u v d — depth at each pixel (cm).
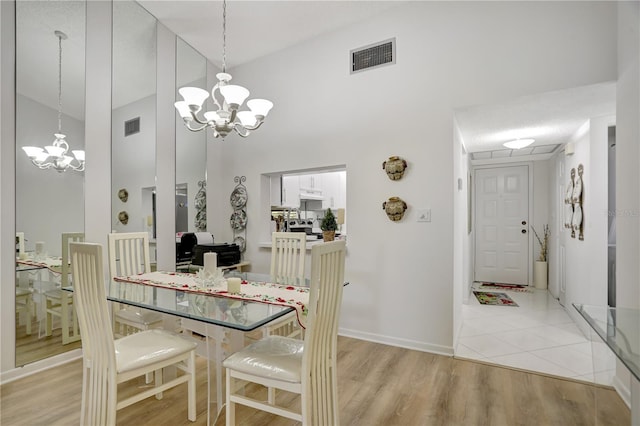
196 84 370
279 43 353
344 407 196
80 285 158
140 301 182
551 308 405
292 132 355
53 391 210
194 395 183
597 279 291
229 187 404
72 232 257
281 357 159
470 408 195
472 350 279
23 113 232
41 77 241
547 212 519
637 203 193
